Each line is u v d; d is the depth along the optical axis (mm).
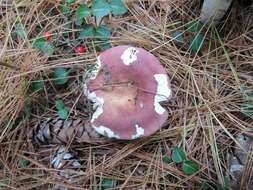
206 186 341
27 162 349
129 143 352
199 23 399
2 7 406
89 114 359
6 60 374
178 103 370
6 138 353
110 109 338
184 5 411
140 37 393
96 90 347
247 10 405
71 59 378
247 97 367
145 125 336
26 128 358
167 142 358
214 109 367
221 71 383
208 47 395
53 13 408
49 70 374
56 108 368
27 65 368
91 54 382
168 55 388
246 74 382
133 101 343
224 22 402
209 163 350
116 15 405
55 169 345
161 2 412
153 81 349
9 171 342
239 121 363
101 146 354
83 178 341
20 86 362
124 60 353
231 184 340
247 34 399
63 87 377
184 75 379
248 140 355
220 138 358
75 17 398
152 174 345
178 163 350
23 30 389
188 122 363
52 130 353
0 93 361
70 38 396
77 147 356
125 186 340
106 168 344
